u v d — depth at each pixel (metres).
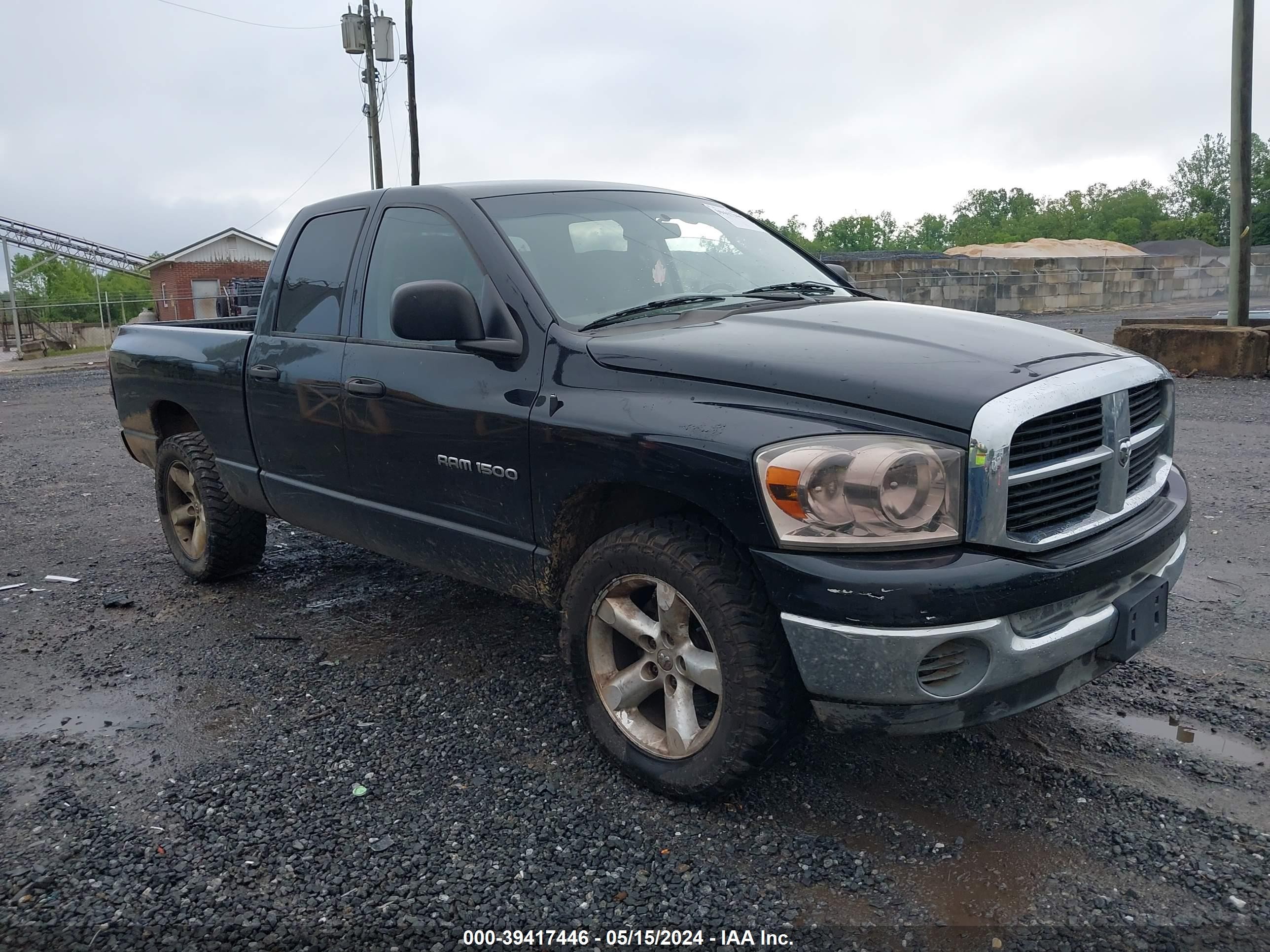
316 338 4.06
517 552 3.26
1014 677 2.45
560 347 3.10
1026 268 22.20
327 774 3.13
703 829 2.76
